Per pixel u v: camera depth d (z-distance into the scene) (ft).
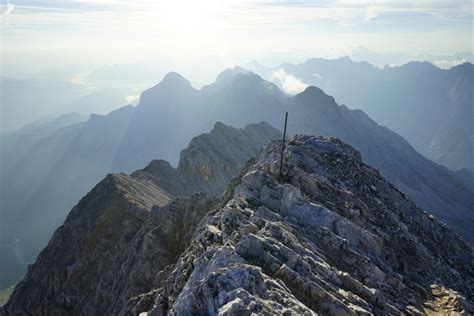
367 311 97.86
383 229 166.50
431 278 150.20
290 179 173.27
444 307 128.16
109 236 299.99
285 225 130.82
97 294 255.29
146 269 226.17
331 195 169.68
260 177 163.43
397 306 118.73
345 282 113.09
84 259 297.33
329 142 220.23
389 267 140.15
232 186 221.87
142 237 264.72
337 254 132.36
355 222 158.10
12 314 304.30
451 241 197.36
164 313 119.03
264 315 76.95
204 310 88.84
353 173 197.06
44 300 292.61
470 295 155.12
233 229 131.03
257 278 92.27
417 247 164.04
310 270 106.73
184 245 233.76
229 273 92.43
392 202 194.18
